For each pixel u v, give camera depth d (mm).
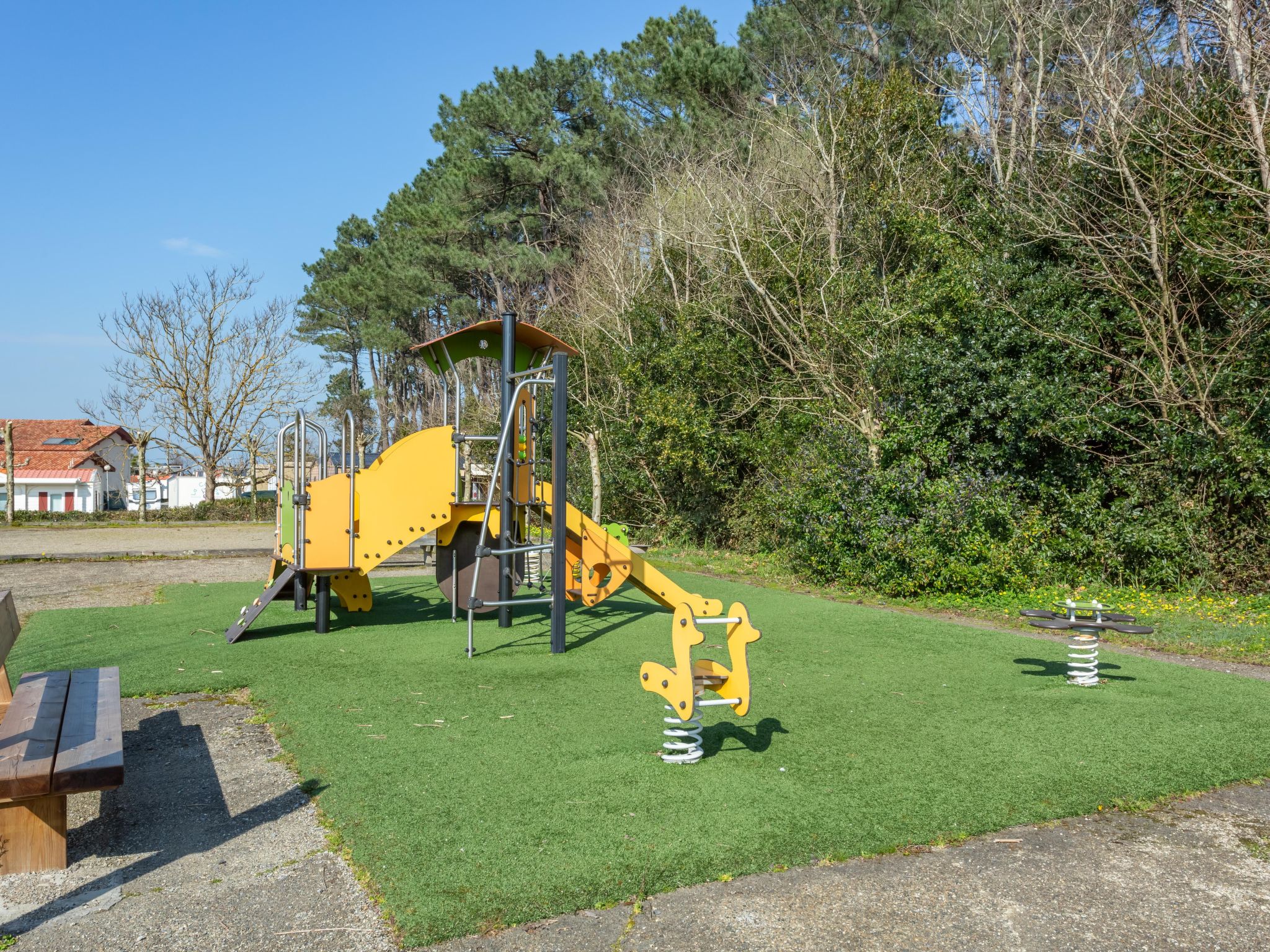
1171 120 11625
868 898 2865
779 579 12477
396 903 2791
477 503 8023
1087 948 2582
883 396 13000
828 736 4629
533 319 29703
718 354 16656
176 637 7570
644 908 2783
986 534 10398
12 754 3020
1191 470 10594
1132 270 11242
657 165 25172
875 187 15883
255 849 3258
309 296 51219
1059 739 4582
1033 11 15570
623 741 4508
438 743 4473
